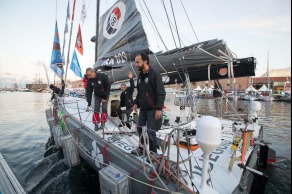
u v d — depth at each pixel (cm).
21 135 715
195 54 259
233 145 238
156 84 210
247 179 204
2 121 989
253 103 357
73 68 623
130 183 216
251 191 191
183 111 441
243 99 2639
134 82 353
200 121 149
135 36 377
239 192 182
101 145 282
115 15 426
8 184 305
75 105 558
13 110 1428
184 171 198
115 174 216
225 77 252
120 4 409
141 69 221
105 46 471
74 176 361
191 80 286
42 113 1282
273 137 728
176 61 277
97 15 580
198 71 271
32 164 445
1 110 1421
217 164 225
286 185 340
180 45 271
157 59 299
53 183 347
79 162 390
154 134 225
